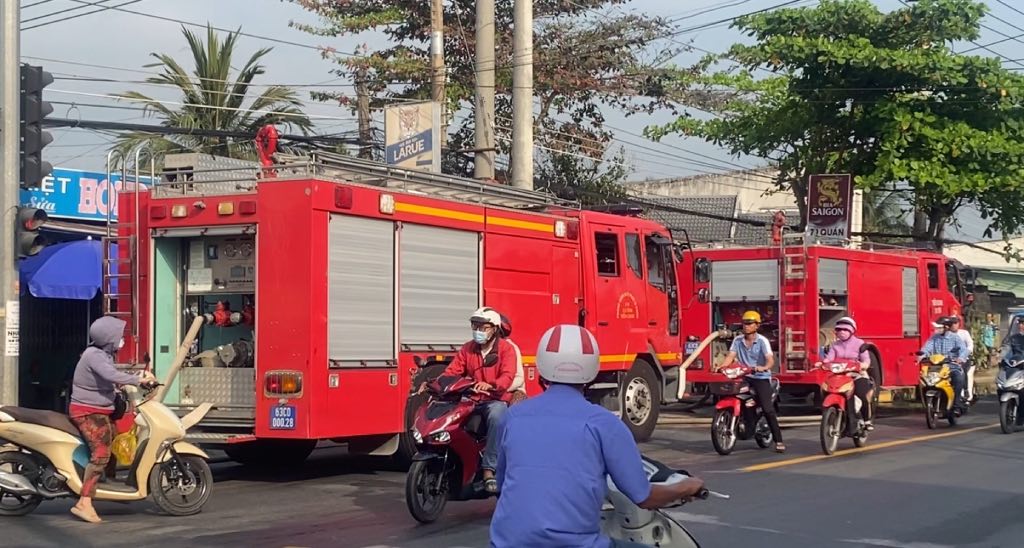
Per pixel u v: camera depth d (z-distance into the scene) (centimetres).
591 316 1532
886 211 4128
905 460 1420
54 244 1823
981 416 2177
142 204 1241
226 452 1374
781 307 1947
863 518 1005
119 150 2538
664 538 553
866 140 2702
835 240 2083
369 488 1180
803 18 2600
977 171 2531
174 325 1243
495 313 996
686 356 2031
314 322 1112
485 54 1942
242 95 2884
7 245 1371
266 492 1151
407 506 1000
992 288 4672
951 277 2491
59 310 2023
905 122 2519
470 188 1362
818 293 1936
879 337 2134
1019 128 2556
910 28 2584
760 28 2645
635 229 1653
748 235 3762
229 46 2895
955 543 902
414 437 958
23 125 1392
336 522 972
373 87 2961
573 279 1516
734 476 1261
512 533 440
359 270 1169
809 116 2688
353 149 2914
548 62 2891
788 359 1938
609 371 1578
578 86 2934
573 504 438
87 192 1962
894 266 2208
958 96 2567
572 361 461
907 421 2059
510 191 1430
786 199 4903
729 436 1463
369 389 1171
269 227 1138
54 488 964
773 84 2808
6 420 950
